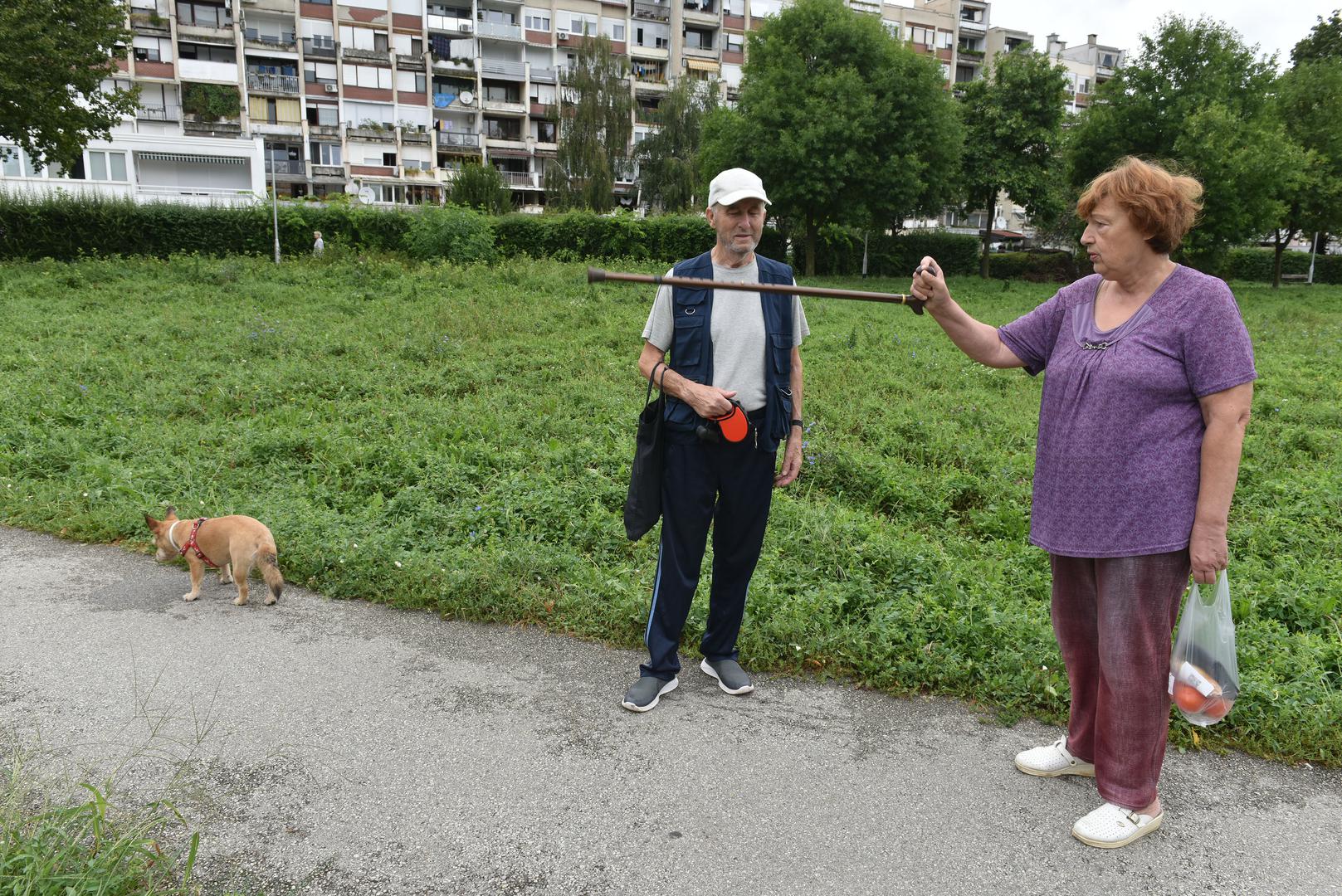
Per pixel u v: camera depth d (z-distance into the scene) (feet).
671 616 10.36
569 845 7.77
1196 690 8.04
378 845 7.72
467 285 57.82
